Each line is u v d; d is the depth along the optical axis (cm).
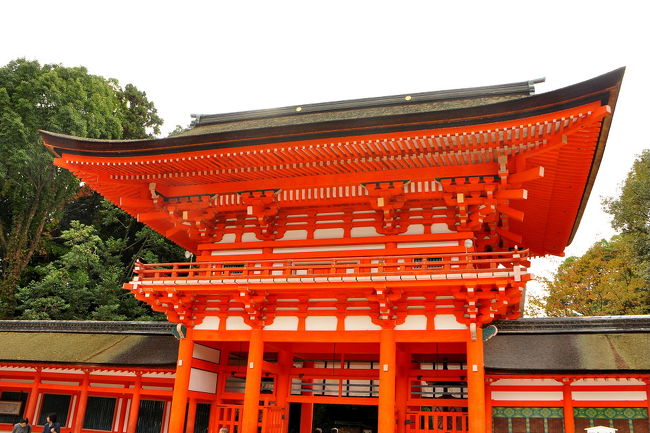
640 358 1523
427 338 1508
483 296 1453
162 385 2009
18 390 2194
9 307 3928
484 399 1529
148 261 4322
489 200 1527
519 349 1675
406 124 1416
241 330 1700
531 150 1456
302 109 2267
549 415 1552
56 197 4231
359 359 1962
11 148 3803
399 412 1683
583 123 1303
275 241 1786
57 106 3950
